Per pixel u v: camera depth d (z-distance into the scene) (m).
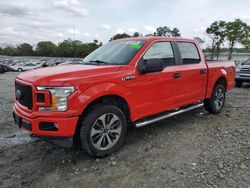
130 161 3.86
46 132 3.54
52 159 3.96
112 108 3.99
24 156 4.08
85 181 3.33
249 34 43.06
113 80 3.97
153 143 4.52
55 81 3.50
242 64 12.08
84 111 3.80
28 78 3.75
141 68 4.38
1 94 10.04
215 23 44.22
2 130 5.34
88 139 3.76
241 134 4.95
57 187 3.20
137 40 4.91
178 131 5.14
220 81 6.54
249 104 7.61
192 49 5.64
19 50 97.00
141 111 4.47
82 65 4.43
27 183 3.30
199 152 4.14
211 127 5.39
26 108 3.76
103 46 5.48
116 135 4.12
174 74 4.96
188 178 3.36
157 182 3.28
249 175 3.42
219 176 3.40
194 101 5.61
